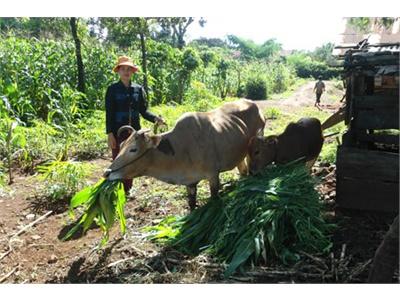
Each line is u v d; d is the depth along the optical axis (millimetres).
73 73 10727
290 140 4969
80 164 5957
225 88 21625
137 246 4066
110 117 5039
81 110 9211
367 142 4695
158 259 3805
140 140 3889
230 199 4188
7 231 4695
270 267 3561
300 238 3750
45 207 5312
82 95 9594
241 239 3699
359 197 4426
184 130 4195
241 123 4848
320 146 5391
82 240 4418
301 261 3590
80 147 7707
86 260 3934
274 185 4055
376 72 4266
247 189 4086
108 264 3809
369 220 4375
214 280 3436
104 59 11469
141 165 3953
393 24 5316
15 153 6582
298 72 40219
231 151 4523
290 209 3859
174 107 13391
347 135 4480
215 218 4105
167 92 14875
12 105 8461
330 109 16438
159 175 4145
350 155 4398
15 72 9070
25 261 4043
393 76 4434
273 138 4824
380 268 2740
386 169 4266
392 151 5234
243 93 23422
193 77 18188
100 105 10711
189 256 3859
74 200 4016
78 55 10023
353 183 4434
